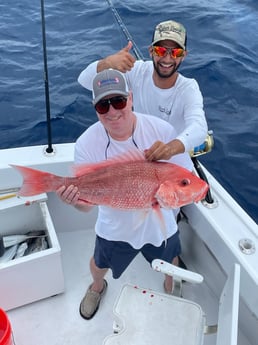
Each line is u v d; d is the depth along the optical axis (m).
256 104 4.84
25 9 7.00
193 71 5.34
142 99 2.40
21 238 2.80
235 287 1.71
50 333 2.48
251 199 3.69
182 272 2.09
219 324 1.83
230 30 6.46
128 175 1.69
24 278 2.46
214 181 2.67
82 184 1.71
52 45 5.93
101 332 2.50
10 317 2.56
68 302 2.67
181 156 2.01
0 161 2.73
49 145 2.81
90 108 4.79
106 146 1.93
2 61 5.57
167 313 2.03
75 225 3.19
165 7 7.07
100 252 2.35
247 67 5.51
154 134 1.93
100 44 5.91
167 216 2.17
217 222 2.36
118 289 2.77
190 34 6.27
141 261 2.97
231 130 4.43
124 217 2.08
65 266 2.94
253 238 2.26
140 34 6.10
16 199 2.72
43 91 5.04
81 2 7.20
